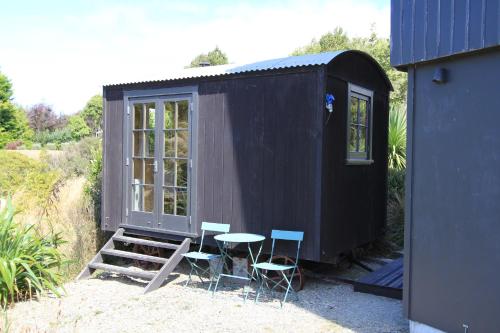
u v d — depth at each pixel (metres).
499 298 3.47
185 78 6.67
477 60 3.66
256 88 6.22
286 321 4.91
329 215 6.02
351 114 6.74
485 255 3.58
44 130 32.03
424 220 4.09
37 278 5.70
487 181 3.58
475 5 3.55
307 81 5.84
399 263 6.73
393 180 9.72
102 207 7.74
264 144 6.17
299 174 5.90
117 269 6.59
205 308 5.39
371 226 7.47
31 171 10.86
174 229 6.90
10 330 4.63
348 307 5.35
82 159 12.73
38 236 6.57
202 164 6.68
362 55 6.82
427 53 3.97
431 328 4.02
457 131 3.81
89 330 4.73
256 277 6.27
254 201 6.25
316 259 5.76
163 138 7.03
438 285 3.95
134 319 5.05
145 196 7.25
